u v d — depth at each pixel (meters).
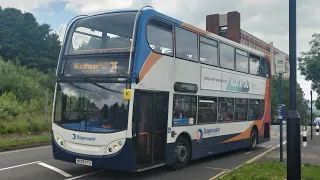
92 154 8.53
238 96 14.22
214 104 12.37
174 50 10.10
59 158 9.10
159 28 9.52
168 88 9.76
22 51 59.00
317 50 26.86
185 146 10.74
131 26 8.80
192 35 11.06
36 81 38.97
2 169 9.86
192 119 10.99
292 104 6.66
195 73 11.11
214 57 12.35
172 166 10.30
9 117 20.95
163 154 9.62
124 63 8.57
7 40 59.69
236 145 14.10
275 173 8.95
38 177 8.86
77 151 8.74
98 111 8.62
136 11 9.04
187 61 10.69
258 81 16.25
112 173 9.63
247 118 15.12
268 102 17.59
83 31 9.45
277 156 13.81
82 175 9.28
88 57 9.08
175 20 10.25
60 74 9.38
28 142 15.56
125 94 8.30
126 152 8.26
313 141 20.08
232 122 13.71
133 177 9.27
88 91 8.85
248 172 9.05
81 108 8.86
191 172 10.25
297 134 6.54
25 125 19.39
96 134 8.49
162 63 9.52
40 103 25.75
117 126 8.37
